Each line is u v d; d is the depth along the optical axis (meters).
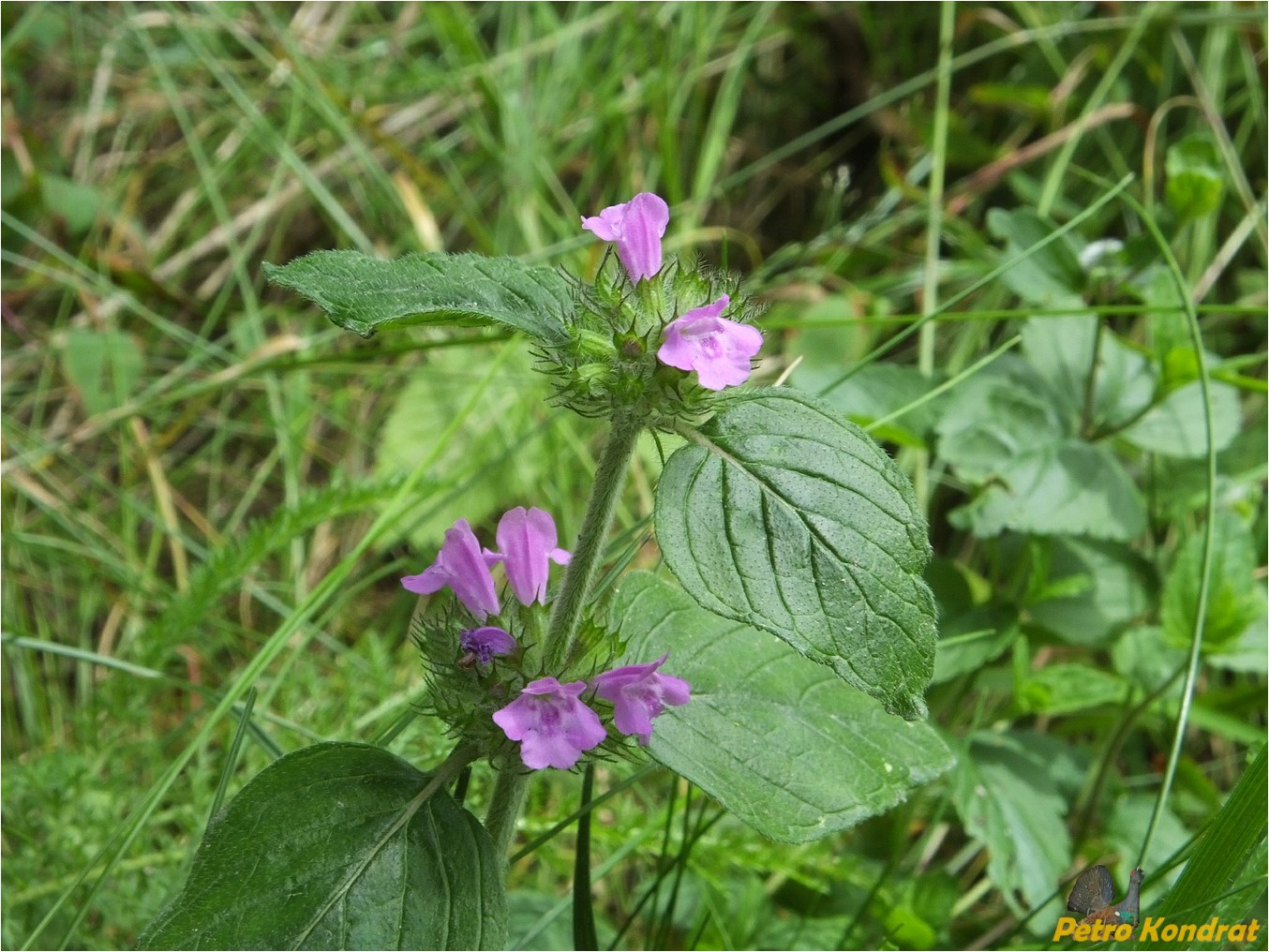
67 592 0.30
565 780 0.24
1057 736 0.27
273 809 0.14
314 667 0.26
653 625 0.17
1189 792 0.25
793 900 0.23
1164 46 0.39
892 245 0.38
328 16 0.42
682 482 0.13
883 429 0.25
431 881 0.14
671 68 0.39
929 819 0.25
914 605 0.13
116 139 0.39
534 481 0.31
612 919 0.23
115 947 0.20
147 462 0.32
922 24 0.41
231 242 0.35
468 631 0.15
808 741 0.16
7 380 0.35
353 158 0.39
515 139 0.37
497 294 0.14
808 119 0.42
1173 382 0.25
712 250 0.39
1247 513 0.28
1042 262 0.27
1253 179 0.37
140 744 0.23
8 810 0.22
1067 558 0.26
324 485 0.34
